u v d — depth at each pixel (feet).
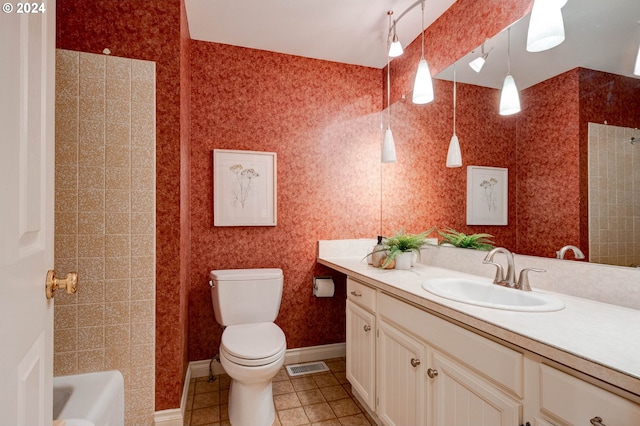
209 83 7.50
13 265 1.71
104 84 5.32
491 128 5.44
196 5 6.24
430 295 4.27
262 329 6.53
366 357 5.83
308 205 8.24
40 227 2.16
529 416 2.88
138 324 5.45
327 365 8.05
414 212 7.52
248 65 7.79
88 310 5.26
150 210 5.50
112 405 4.83
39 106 2.15
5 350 1.60
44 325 2.20
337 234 8.48
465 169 6.04
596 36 3.92
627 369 2.20
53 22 2.43
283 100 8.05
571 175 4.23
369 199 8.77
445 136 6.55
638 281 3.62
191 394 6.72
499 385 3.18
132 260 5.43
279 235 8.00
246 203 7.67
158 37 5.58
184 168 6.30
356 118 8.66
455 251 6.29
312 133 8.28
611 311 3.57
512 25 5.06
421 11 6.48
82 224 5.24
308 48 7.88
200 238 7.43
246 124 7.75
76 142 5.23
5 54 1.62
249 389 5.58
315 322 8.36
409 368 4.58
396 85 8.32
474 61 5.78
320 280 8.04
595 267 4.01
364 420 5.89
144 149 5.49
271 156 7.86
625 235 3.65
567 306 3.76
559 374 2.62
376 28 7.08
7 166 1.65
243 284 6.93
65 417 4.16
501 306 3.67
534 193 4.75
